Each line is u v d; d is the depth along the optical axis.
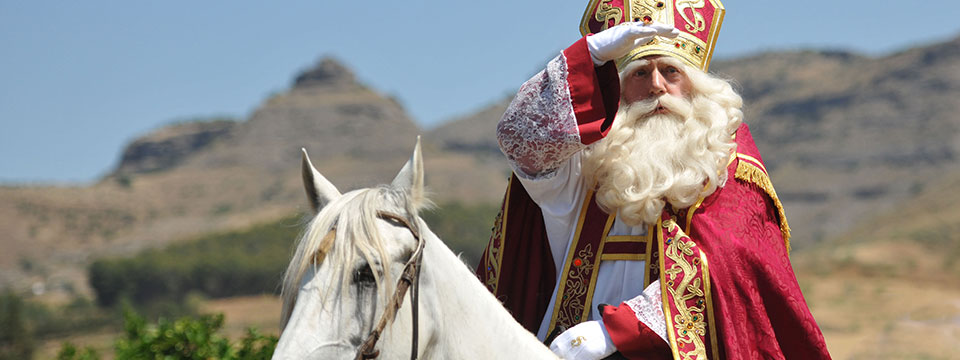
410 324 3.35
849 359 43.00
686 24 4.83
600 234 4.50
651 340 4.04
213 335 9.95
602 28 5.00
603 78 4.26
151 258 174.25
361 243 3.21
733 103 4.65
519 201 4.69
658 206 4.26
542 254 4.76
